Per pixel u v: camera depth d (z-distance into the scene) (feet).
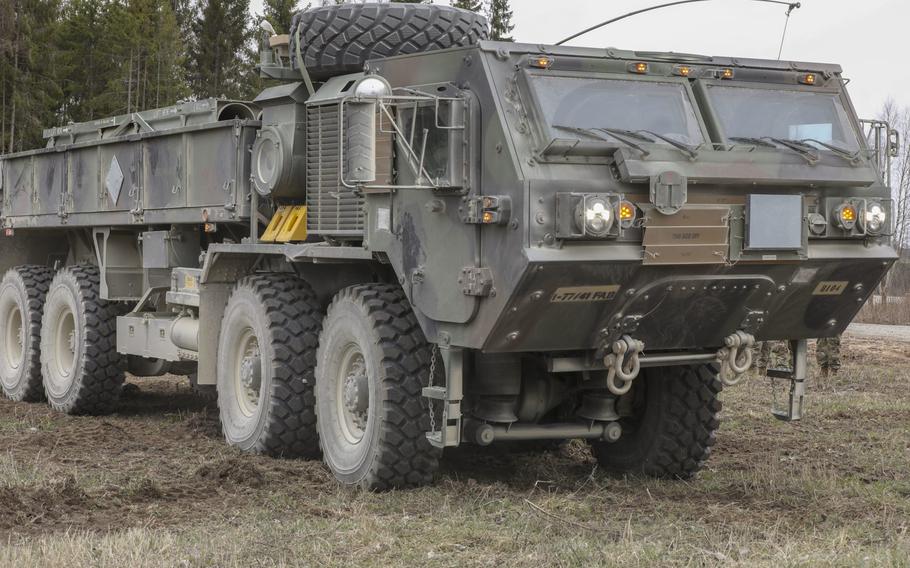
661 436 28.14
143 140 36.27
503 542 20.38
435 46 29.04
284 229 29.68
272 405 28.60
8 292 43.39
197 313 33.68
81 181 39.96
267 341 28.94
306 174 29.30
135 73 171.63
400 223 25.05
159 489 24.84
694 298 24.25
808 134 25.89
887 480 27.61
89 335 38.27
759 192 24.04
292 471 27.17
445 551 19.93
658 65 24.72
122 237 38.88
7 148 149.48
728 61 25.75
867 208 25.11
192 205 33.60
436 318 24.06
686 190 22.89
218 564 18.69
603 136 23.00
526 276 21.86
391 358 25.08
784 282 25.02
